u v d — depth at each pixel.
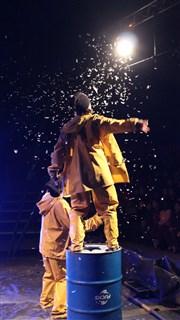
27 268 7.94
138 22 8.89
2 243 10.20
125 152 11.61
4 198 12.22
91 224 4.03
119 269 3.65
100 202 3.65
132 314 5.13
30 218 9.49
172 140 11.20
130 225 10.09
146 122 3.32
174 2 8.02
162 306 5.31
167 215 8.70
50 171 3.86
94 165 3.56
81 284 3.49
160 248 8.84
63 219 4.81
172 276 5.41
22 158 12.97
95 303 3.47
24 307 5.49
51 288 5.37
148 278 5.75
